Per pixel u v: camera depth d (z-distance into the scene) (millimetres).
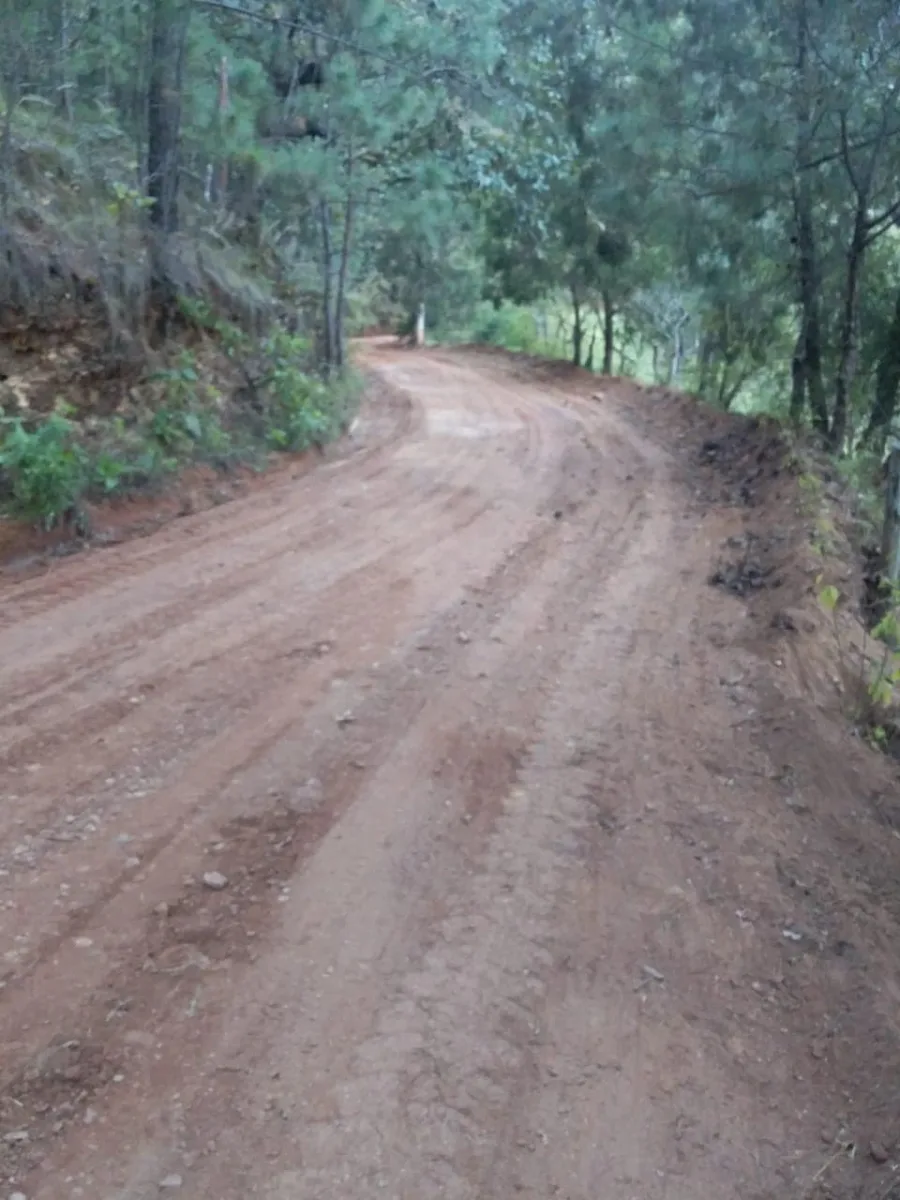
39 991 3932
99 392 11148
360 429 16531
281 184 15727
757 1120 3762
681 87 15219
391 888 4781
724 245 16938
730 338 20844
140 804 5270
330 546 10000
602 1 16906
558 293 34562
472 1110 3590
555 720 6645
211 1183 3207
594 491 13312
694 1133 3654
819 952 4758
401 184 16609
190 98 12648
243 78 13047
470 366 30906
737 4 13992
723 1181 3486
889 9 12664
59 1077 3539
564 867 5090
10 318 10367
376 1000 4066
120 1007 3893
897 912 5254
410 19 14266
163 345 12398
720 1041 4121
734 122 14867
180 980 4066
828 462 13516
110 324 11242
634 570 9969
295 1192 3201
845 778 6441
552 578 9531
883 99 13062
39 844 4859
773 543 10648
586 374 27219
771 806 5945
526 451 15836
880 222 14312
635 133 15719
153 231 12539
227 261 14742
